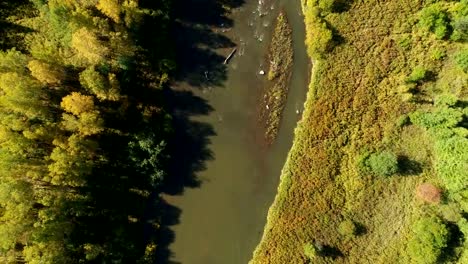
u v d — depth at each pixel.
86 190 52.72
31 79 47.84
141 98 54.59
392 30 54.66
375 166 52.72
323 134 54.59
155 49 55.06
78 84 51.41
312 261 53.44
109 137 53.69
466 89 53.25
